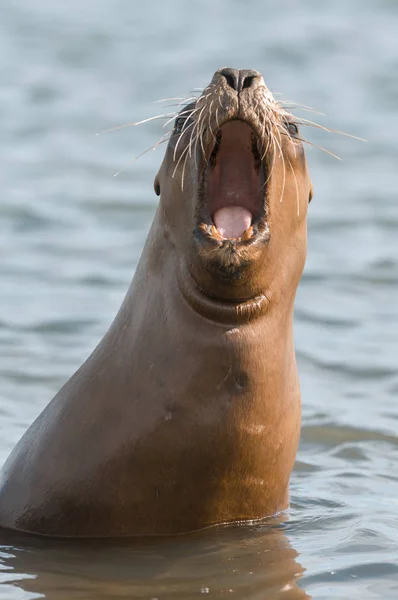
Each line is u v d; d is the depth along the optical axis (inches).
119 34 6441.9
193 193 1219.2
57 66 5718.5
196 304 1203.9
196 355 1198.9
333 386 2014.0
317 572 1176.8
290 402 1263.5
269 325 1226.0
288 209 1252.5
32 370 2022.6
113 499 1227.2
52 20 6820.9
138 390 1219.9
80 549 1221.7
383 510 1417.3
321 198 3528.5
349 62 5679.1
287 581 1151.0
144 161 3976.4
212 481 1222.3
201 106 1198.3
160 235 1269.7
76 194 3469.5
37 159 3964.1
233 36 6309.1
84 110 4795.8
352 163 4015.8
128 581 1146.0
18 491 1286.9
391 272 2728.8
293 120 1310.3
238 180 1241.4
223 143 1236.5
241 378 1201.4
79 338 2203.5
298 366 2123.5
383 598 1107.9
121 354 1251.8
